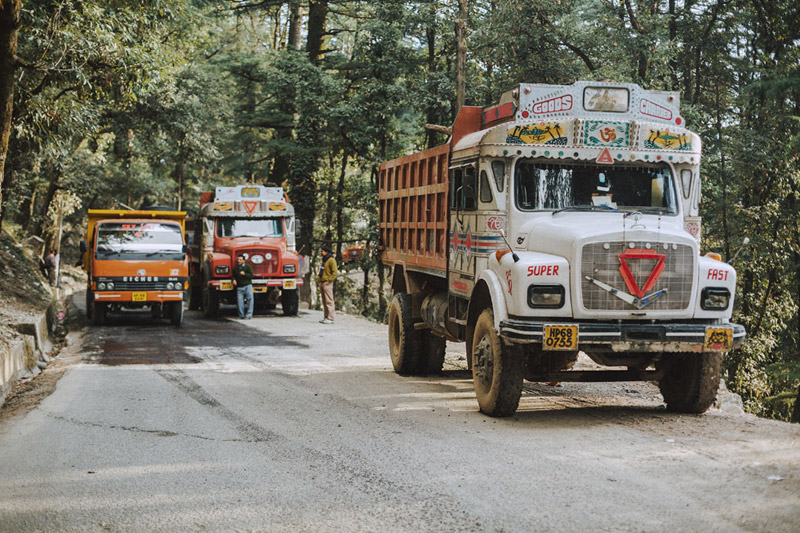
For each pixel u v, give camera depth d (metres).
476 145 9.20
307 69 32.19
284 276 24.58
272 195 25.48
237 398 10.16
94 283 20.70
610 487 5.87
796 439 7.35
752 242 25.23
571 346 7.73
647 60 24.20
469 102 27.84
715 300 8.12
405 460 6.82
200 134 32.41
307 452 7.20
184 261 21.31
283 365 13.51
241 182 47.16
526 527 5.06
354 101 31.41
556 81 25.92
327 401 9.88
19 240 36.88
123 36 15.53
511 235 8.84
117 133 32.34
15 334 13.91
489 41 26.16
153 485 6.20
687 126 24.03
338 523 5.24
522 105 8.96
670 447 7.07
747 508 5.30
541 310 7.92
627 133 8.93
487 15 26.75
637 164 9.05
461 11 25.23
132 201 45.44
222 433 8.05
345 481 6.22
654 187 9.05
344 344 16.84
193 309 28.12
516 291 7.97
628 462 6.57
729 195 25.38
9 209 36.38
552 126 8.84
